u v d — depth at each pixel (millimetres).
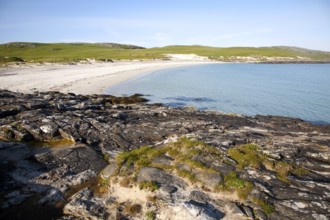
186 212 11117
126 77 70812
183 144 16719
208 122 26531
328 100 46500
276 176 13156
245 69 112500
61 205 13227
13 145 20016
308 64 157750
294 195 11758
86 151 19016
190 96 48844
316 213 10688
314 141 19359
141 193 13039
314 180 12984
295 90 57062
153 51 197875
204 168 13812
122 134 22375
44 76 63938
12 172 16047
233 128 24500
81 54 159625
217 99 46656
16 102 29500
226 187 12469
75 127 22641
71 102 33031
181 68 107688
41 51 175625
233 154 15086
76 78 63250
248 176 13141
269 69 115312
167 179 13586
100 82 59906
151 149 16656
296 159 15219
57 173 16062
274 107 41188
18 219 12141
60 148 20047
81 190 14000
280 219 10555
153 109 33469
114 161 17641
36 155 18031
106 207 12656
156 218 11430
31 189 14445
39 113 25844
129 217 11789
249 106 41719
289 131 24453
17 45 197875
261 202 11328
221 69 109438
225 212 11156
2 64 85625
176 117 29156
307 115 36812
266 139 19469
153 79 70062
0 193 13859
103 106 33188
